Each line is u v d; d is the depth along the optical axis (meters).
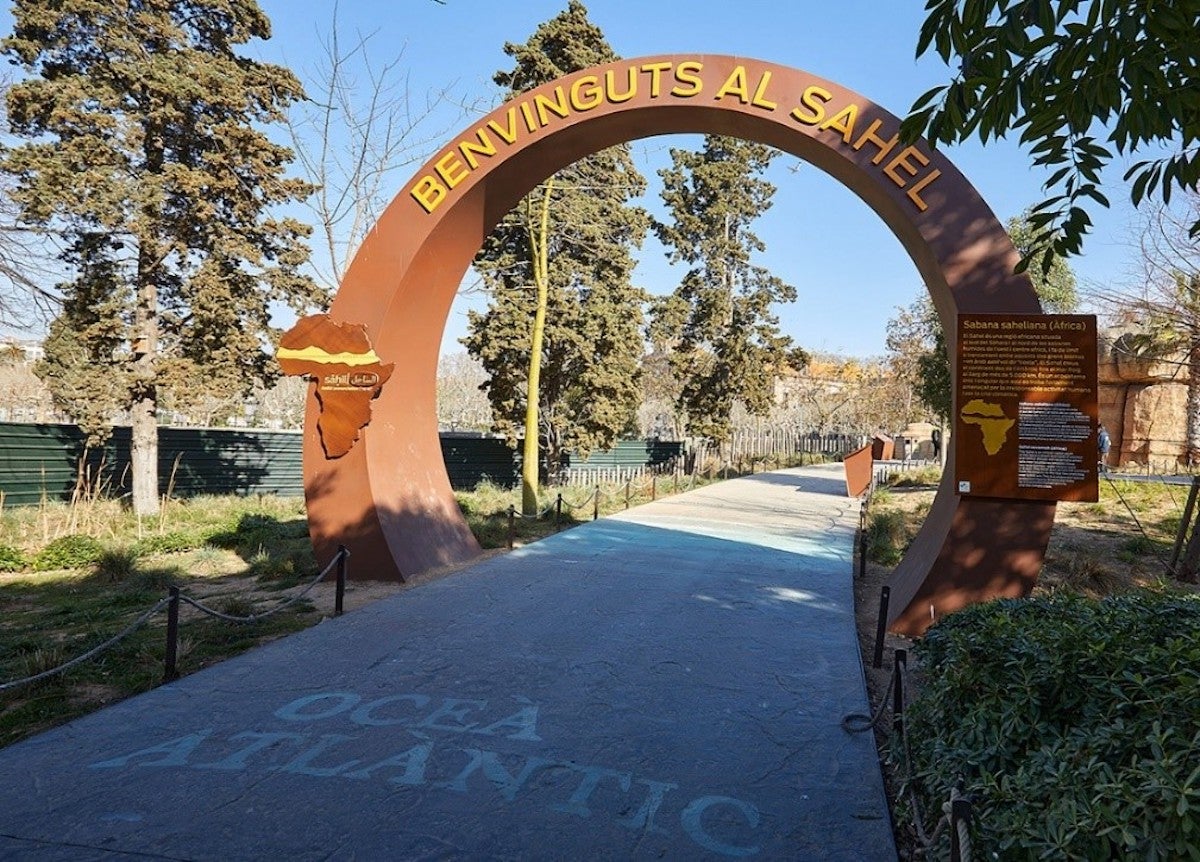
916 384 28.56
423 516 10.92
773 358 32.38
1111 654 3.27
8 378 31.81
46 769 4.35
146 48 16.28
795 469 37.03
